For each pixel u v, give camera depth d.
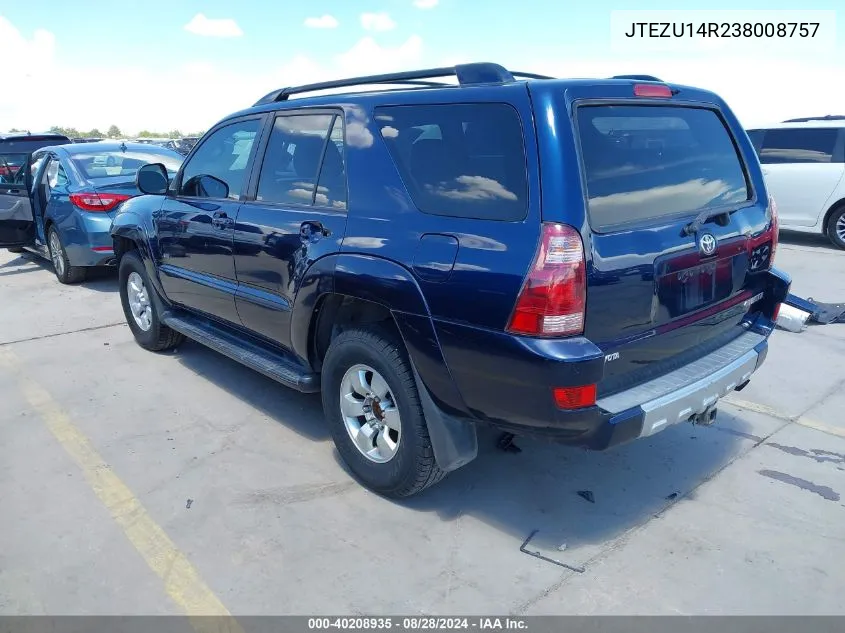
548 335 2.53
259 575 2.86
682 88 3.28
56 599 2.74
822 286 7.86
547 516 3.27
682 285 2.96
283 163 3.81
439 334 2.82
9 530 3.20
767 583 2.78
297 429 4.23
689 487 3.52
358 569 2.89
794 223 10.67
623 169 2.81
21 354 5.73
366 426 3.41
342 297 3.37
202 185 4.46
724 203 3.34
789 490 3.48
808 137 10.44
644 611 2.63
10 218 8.57
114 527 3.21
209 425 4.30
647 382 2.92
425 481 3.21
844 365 5.25
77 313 7.02
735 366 3.15
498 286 2.61
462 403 2.87
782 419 4.32
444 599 2.71
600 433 2.63
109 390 4.89
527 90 2.68
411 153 3.07
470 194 2.79
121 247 5.74
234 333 4.55
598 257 2.57
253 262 3.90
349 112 3.40
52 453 3.95
